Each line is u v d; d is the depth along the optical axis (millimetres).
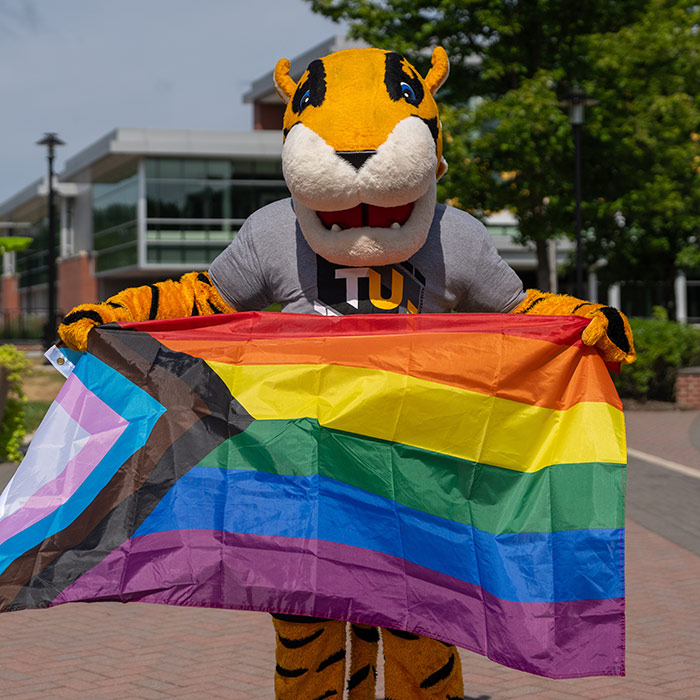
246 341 3662
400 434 3578
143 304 3824
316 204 3572
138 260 41469
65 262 53250
